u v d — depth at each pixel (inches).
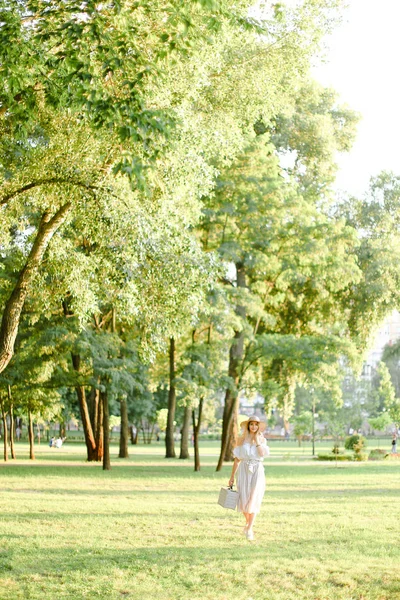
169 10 378.0
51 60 388.2
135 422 3110.2
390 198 1660.9
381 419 3159.5
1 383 1302.9
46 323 1208.2
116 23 402.6
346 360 1512.1
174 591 329.4
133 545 444.5
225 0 394.0
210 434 4116.6
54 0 404.2
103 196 468.8
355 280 1403.8
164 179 529.7
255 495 461.7
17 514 589.0
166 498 749.3
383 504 689.6
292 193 1305.4
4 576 358.9
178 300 503.5
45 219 546.9
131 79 396.2
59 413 1758.1
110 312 1347.2
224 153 685.9
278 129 1544.0
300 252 1312.7
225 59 684.7
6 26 368.8
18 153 519.5
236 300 1253.7
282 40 730.2
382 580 352.8
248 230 1294.3
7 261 779.4
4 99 423.8
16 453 2041.1
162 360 1716.3
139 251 464.1
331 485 948.6
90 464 1477.6
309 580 350.9
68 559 400.8
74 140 505.0
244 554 415.2
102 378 1280.8
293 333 1603.1
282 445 3208.7
